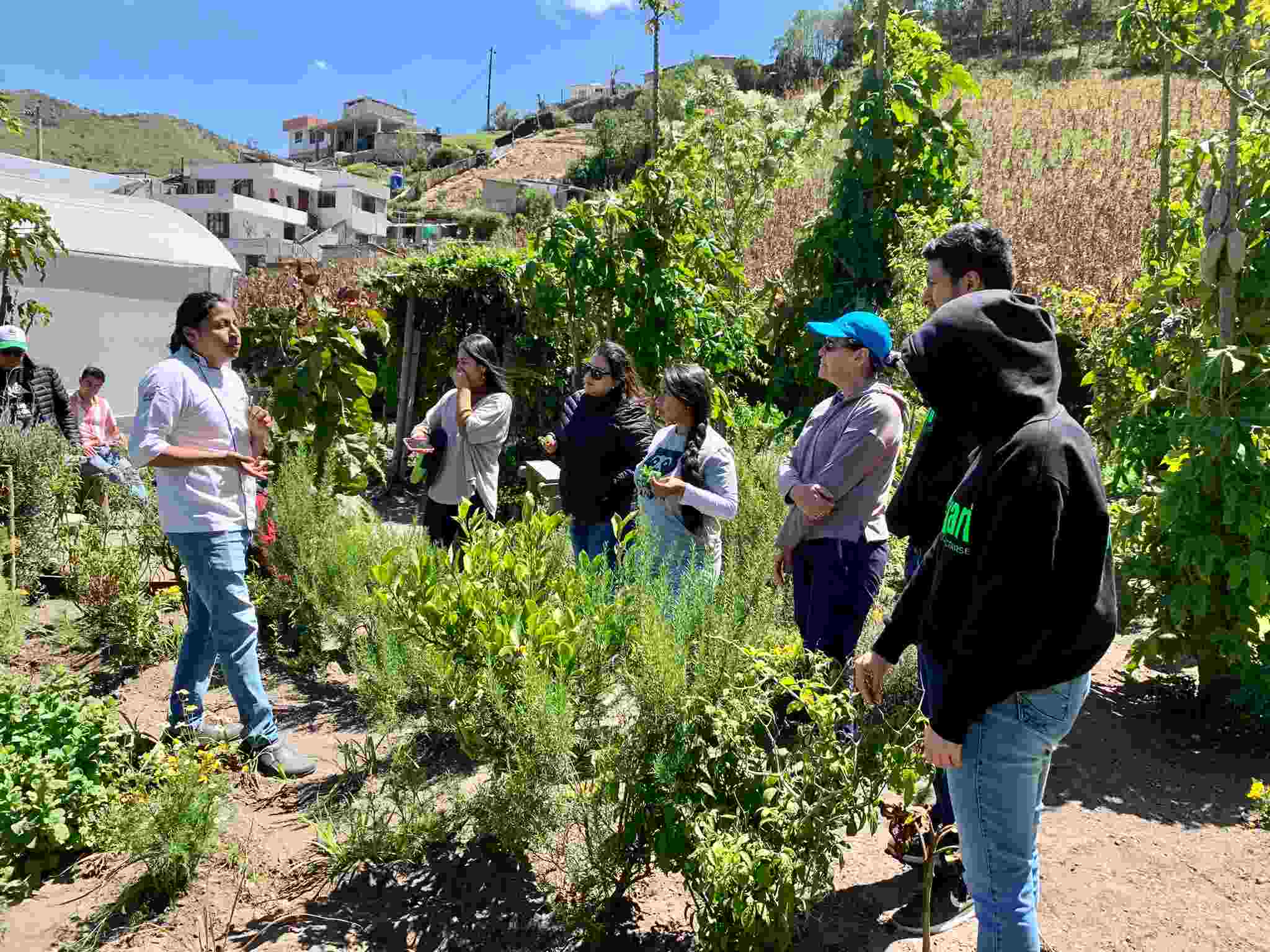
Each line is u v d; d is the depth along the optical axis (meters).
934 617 2.03
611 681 3.17
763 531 4.26
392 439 10.84
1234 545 4.05
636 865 2.76
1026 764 1.94
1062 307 7.84
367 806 3.31
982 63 61.31
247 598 3.64
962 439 2.24
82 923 2.74
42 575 5.75
